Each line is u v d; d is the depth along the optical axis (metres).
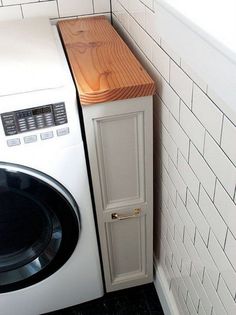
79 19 1.42
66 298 1.28
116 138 0.99
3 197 1.04
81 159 0.97
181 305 1.11
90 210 1.08
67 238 1.08
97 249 1.19
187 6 0.64
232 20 0.56
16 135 0.88
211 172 0.71
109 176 1.06
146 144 1.01
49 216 1.07
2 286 1.15
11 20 1.37
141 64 1.10
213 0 0.65
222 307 0.77
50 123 0.89
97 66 1.01
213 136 0.67
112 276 1.31
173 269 1.14
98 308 1.35
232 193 0.63
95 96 0.88
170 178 1.01
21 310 1.27
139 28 1.06
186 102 0.78
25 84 0.89
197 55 0.57
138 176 1.08
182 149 0.86
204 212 0.79
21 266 1.15
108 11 1.45
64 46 1.19
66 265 1.17
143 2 0.97
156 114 1.03
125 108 0.93
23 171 0.93
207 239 0.79
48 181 0.96
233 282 0.69
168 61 0.85
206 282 0.85
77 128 0.92
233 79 0.47
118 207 1.12
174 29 0.66
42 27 1.29
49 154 0.93
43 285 1.20
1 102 0.84
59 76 0.93
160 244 1.26
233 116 0.58
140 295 1.38
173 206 1.02
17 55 1.06
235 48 0.46
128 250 1.25
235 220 0.64
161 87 0.94
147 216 1.17
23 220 1.12
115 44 1.16
